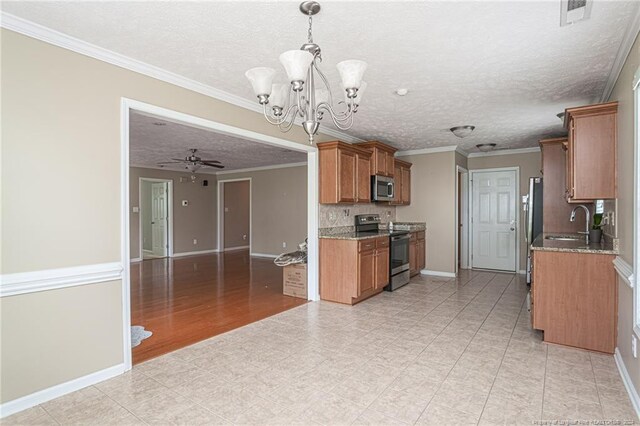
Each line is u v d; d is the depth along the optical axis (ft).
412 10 6.47
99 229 8.05
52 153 7.32
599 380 7.95
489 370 8.50
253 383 7.93
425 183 21.12
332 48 8.00
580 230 15.05
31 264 7.03
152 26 7.08
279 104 7.55
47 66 7.25
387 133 16.67
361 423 6.43
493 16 6.68
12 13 6.60
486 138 17.89
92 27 7.12
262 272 21.95
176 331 11.38
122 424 6.43
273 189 29.32
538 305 10.26
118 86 8.41
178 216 29.66
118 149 8.40
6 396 6.72
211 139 17.97
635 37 7.11
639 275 6.86
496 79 9.87
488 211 22.02
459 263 22.76
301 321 12.35
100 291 8.08
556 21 6.85
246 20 6.84
